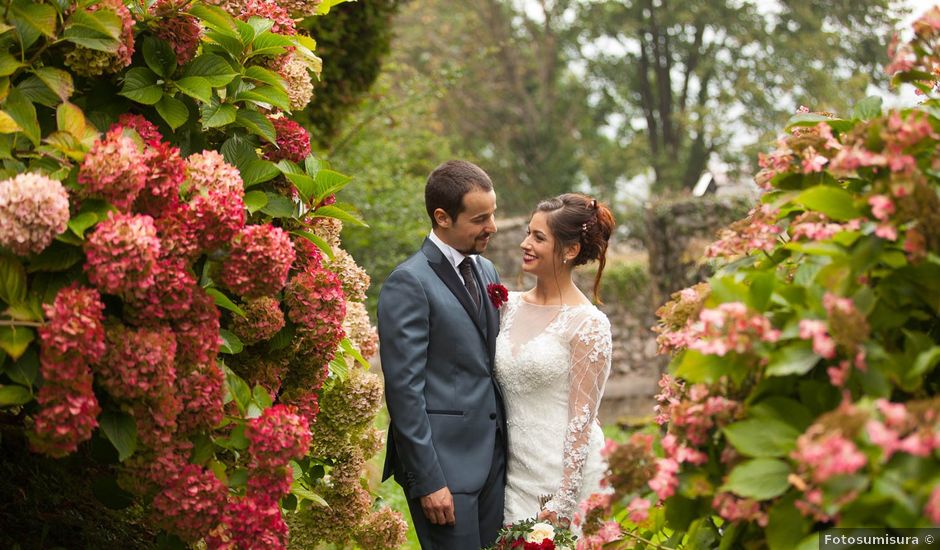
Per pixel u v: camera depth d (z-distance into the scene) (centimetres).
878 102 203
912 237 161
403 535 326
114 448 221
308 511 311
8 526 260
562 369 311
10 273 190
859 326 157
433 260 314
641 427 891
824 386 168
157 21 235
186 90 233
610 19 2531
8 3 206
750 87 2252
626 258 1282
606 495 191
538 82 2709
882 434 136
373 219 906
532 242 323
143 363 198
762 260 204
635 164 2472
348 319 316
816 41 2277
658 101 2705
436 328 308
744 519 172
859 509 145
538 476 310
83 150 204
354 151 984
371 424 329
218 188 222
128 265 193
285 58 270
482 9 2583
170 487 212
